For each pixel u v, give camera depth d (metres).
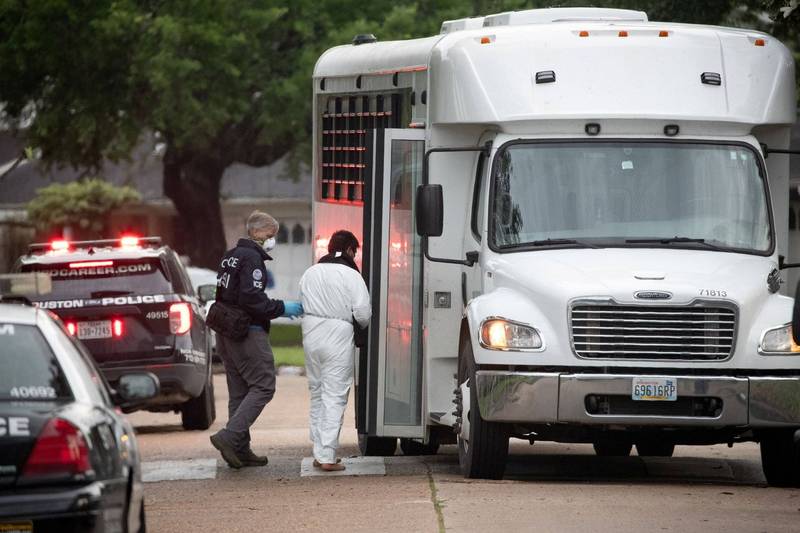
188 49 134.88
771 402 42.28
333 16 142.12
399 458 53.75
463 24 53.91
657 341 42.34
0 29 146.00
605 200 45.25
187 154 154.62
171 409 68.31
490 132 47.06
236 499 42.53
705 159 45.81
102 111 143.62
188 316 64.25
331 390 48.53
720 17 78.88
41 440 26.45
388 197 48.72
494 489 42.19
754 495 41.09
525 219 45.19
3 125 170.88
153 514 39.72
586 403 42.28
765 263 44.53
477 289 46.56
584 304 42.28
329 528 36.22
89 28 139.12
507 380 42.56
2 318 28.86
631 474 49.38
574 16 51.69
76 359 29.28
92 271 63.84
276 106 139.25
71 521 26.31
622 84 45.91
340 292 48.19
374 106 55.50
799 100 83.31
